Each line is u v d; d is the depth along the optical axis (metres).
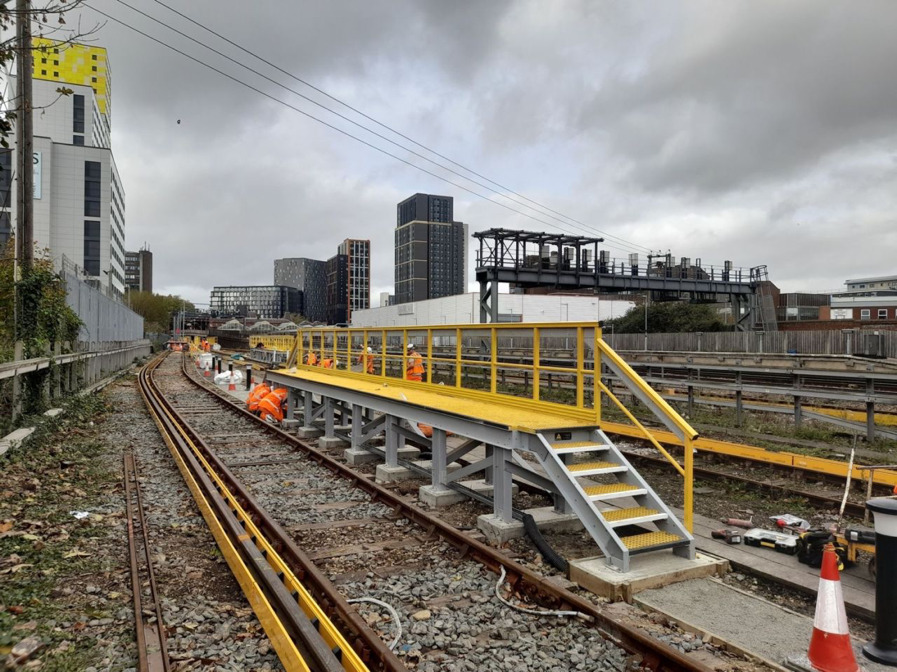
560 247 36.03
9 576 5.33
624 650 4.15
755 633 4.30
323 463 10.44
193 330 122.94
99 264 83.19
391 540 6.49
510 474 6.70
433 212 195.62
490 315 34.28
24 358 14.06
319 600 4.96
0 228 37.53
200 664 3.95
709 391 22.12
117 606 4.83
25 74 14.55
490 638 4.38
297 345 16.41
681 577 5.31
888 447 12.39
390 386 10.70
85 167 82.31
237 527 6.02
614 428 13.40
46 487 8.43
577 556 6.02
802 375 15.19
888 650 4.08
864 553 6.09
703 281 39.28
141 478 9.27
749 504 8.14
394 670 3.71
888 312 58.25
